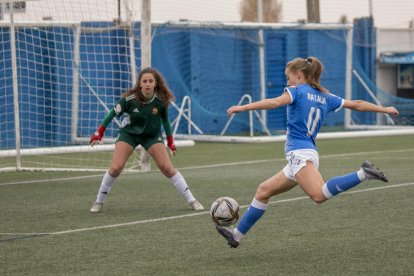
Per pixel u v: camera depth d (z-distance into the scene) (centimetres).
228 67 5838
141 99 2506
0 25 4103
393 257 1820
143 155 3728
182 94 5612
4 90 4553
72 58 4572
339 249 1919
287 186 1839
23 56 4566
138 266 1762
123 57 4394
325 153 4472
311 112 1817
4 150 4266
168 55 5538
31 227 2286
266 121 5866
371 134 5559
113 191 3039
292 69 1867
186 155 4447
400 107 6288
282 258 1833
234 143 5203
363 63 6544
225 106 5834
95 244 2017
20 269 1750
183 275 1677
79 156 4431
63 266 1775
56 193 3008
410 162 3909
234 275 1675
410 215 2388
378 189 2939
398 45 6806
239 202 2741
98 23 4419
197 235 2125
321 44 6294
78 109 4638
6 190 3098
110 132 4794
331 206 2572
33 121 4509
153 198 2848
